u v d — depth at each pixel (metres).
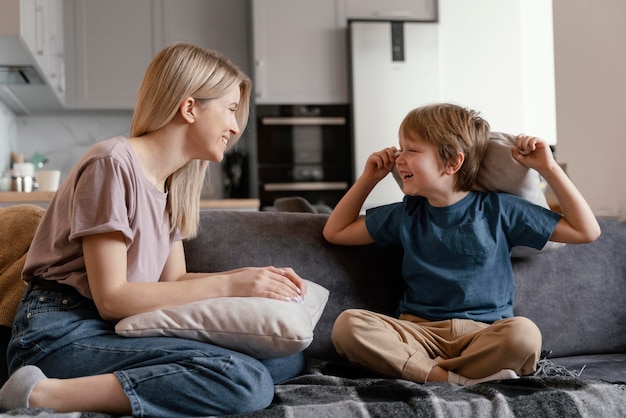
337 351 1.75
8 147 5.00
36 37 3.64
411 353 1.65
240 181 5.70
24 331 1.46
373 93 5.40
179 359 1.36
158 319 1.46
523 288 1.93
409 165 1.82
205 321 1.46
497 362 1.60
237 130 1.70
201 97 1.61
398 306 1.93
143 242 1.57
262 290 1.55
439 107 1.86
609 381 1.53
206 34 5.54
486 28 5.73
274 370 1.59
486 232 1.80
